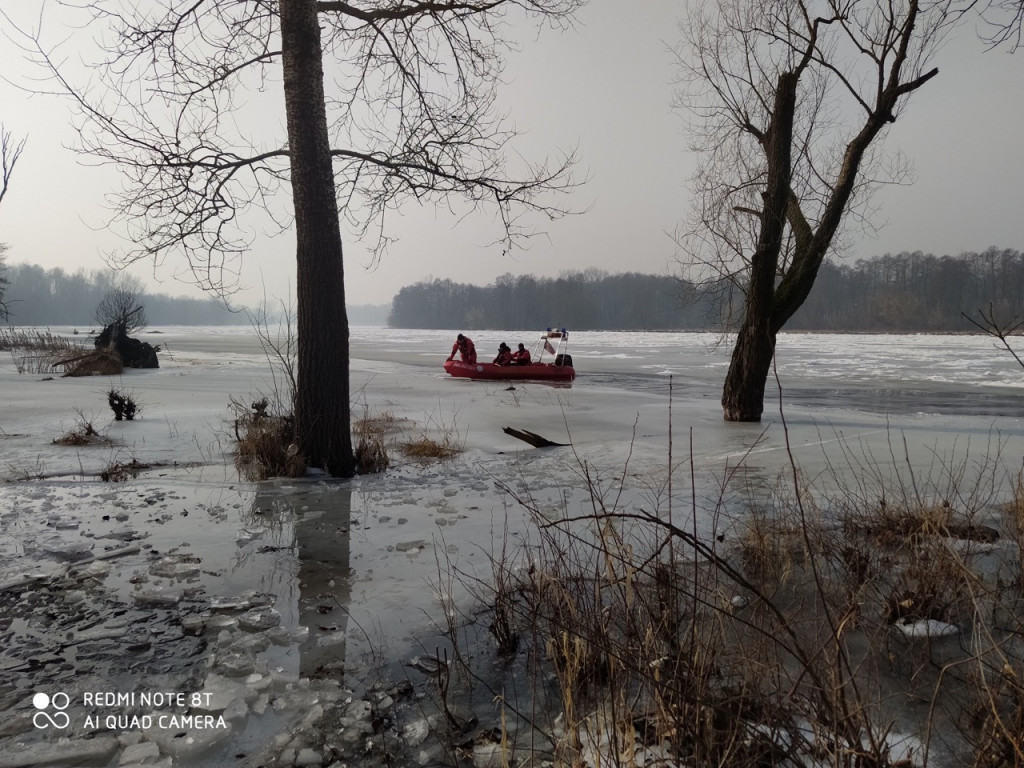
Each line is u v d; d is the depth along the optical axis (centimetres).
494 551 522
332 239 823
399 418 1348
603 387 2200
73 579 468
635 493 708
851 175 1238
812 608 404
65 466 876
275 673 346
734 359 1355
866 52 1190
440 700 325
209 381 2139
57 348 3275
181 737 292
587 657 329
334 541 555
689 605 367
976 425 1305
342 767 276
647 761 257
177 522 611
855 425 1295
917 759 268
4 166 619
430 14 941
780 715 268
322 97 817
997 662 340
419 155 937
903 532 522
